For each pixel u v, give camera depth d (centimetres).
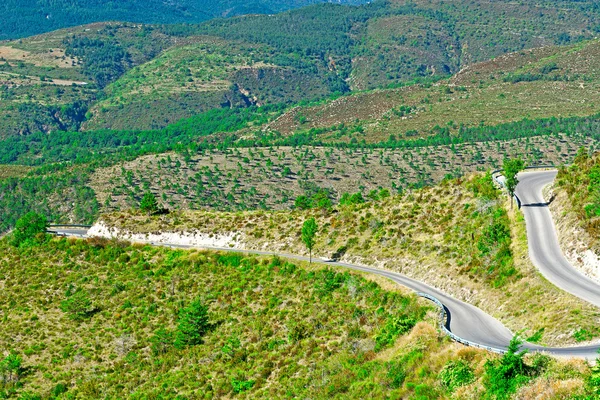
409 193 8662
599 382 3722
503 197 7681
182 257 8531
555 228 6794
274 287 7462
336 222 8494
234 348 6506
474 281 6316
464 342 4853
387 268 7300
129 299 7869
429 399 4316
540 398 3838
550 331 4991
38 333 7419
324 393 5122
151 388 6200
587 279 5728
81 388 6384
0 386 6519
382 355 5309
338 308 6650
